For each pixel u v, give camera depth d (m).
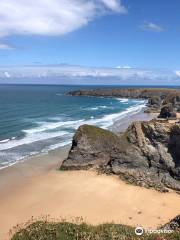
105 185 40.09
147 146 43.69
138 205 34.69
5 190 38.16
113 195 37.22
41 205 34.41
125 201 35.66
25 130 75.69
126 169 43.34
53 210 33.28
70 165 45.56
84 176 43.25
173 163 41.44
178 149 41.59
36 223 18.77
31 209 33.41
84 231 17.53
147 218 31.56
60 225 18.22
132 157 43.50
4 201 35.06
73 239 16.94
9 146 59.31
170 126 43.28
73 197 36.59
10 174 43.81
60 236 17.08
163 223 30.36
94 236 17.12
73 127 81.44
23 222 30.06
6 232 28.17
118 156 44.16
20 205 34.25
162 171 41.84
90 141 46.28
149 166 42.88
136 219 31.28
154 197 36.78
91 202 35.34
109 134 47.38
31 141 63.97
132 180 41.16
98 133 47.06
